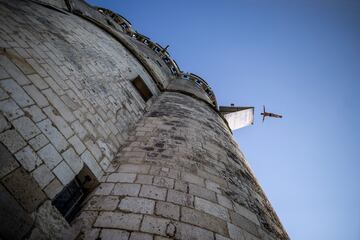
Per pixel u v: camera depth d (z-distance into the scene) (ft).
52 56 14.29
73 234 8.60
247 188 15.42
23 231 7.32
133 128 19.04
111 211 9.78
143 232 8.92
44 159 9.74
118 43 30.71
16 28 13.26
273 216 15.11
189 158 15.02
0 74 9.86
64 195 10.80
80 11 41.50
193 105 29.63
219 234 9.96
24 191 8.10
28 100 10.44
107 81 19.36
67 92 13.38
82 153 12.01
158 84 33.99
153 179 12.12
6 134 8.73
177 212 10.25
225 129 28.07
